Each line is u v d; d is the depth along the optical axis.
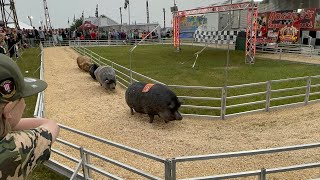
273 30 24.94
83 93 11.45
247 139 6.88
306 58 20.80
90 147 6.46
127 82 12.16
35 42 33.75
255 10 19.42
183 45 36.38
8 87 1.24
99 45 35.06
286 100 9.98
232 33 30.19
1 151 1.22
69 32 38.66
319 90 11.23
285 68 17.19
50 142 1.44
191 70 17.27
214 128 7.65
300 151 6.09
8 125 1.32
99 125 7.95
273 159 5.77
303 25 22.88
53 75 15.27
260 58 22.44
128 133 7.35
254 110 8.83
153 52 28.22
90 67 14.62
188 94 11.08
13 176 1.25
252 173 3.68
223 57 23.53
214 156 3.38
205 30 35.53
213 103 9.80
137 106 8.11
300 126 7.65
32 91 1.40
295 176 5.05
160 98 7.54
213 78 14.58
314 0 23.03
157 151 6.31
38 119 1.62
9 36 20.77
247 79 14.14
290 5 25.19
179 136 7.12
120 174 5.25
